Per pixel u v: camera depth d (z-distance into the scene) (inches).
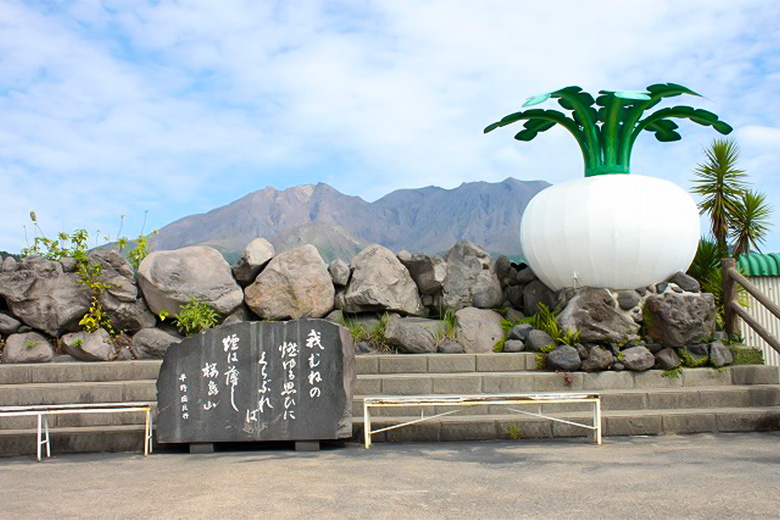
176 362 326.3
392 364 397.1
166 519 200.2
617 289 406.6
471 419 345.7
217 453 318.7
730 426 352.5
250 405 322.3
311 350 324.2
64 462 304.5
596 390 383.2
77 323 425.1
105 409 319.6
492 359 397.7
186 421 322.7
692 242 414.0
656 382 388.8
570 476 245.1
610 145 429.1
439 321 437.7
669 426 348.5
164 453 323.0
